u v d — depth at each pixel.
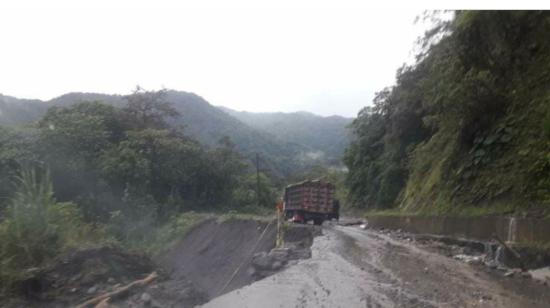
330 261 12.99
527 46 17.97
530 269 11.03
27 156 32.34
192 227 31.94
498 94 18.55
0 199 24.78
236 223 27.73
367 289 8.82
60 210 12.59
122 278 11.05
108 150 39.66
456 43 18.88
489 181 17.52
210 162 49.59
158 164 43.03
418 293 8.45
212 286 13.96
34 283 9.41
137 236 33.47
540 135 15.74
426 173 26.97
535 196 14.40
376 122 51.44
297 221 36.41
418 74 37.56
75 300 9.32
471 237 16.72
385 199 42.38
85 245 11.83
